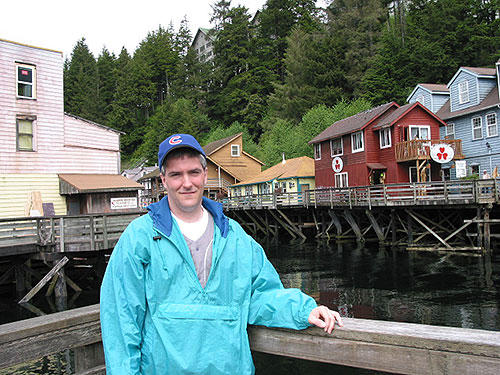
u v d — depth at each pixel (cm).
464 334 154
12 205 1639
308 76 4719
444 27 3869
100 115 6606
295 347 184
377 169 2498
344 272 1401
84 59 7312
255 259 194
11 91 1659
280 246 2325
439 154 2055
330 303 1012
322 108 4034
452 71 3731
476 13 3934
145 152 6028
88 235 1411
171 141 185
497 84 2461
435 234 1705
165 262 175
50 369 625
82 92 6725
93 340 220
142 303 174
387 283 1184
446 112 2708
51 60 1778
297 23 6025
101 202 1784
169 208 188
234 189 4184
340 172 2794
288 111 4625
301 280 1319
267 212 3048
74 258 1443
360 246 2038
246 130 5184
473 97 2477
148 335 174
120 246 178
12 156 1653
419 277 1231
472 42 3706
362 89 4316
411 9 4825
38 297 1220
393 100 3897
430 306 921
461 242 1712
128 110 6681
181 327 171
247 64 5950
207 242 187
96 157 1912
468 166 2509
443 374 151
